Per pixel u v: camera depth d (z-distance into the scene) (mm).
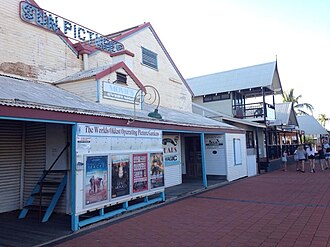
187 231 6641
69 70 12109
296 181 14508
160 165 10094
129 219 7855
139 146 9172
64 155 8930
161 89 17094
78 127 7074
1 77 9133
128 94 11789
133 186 8742
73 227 6844
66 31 12008
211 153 16297
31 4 10789
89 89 10539
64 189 8859
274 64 26391
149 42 16656
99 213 7852
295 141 36250
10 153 9445
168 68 18047
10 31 10008
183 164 17188
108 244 5914
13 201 9391
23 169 9742
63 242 6125
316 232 6148
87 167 7227
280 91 27234
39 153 9523
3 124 9320
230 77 27312
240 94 27344
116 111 8953
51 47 11438
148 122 9641
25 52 10430
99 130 7695
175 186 13883
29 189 9562
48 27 11305
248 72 26922
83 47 12617
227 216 7863
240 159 17297
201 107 23031
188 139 17359
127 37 15016
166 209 8992
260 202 9570
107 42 13758
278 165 22500
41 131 9555
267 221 7191
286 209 8406
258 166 19688
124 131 8594
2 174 9148
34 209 8578
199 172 16812
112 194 7938
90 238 6332
